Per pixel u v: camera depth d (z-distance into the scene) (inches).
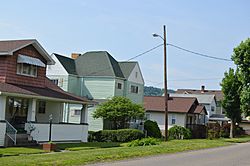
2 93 1003.9
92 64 1945.1
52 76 1875.0
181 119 2276.1
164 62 1427.2
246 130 2760.8
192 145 1186.0
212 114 3115.2
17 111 1198.9
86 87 1898.4
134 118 1644.9
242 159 831.1
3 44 1189.7
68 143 1217.4
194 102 2383.1
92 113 1688.0
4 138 1024.2
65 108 1763.0
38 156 706.8
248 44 1385.3
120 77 1900.8
